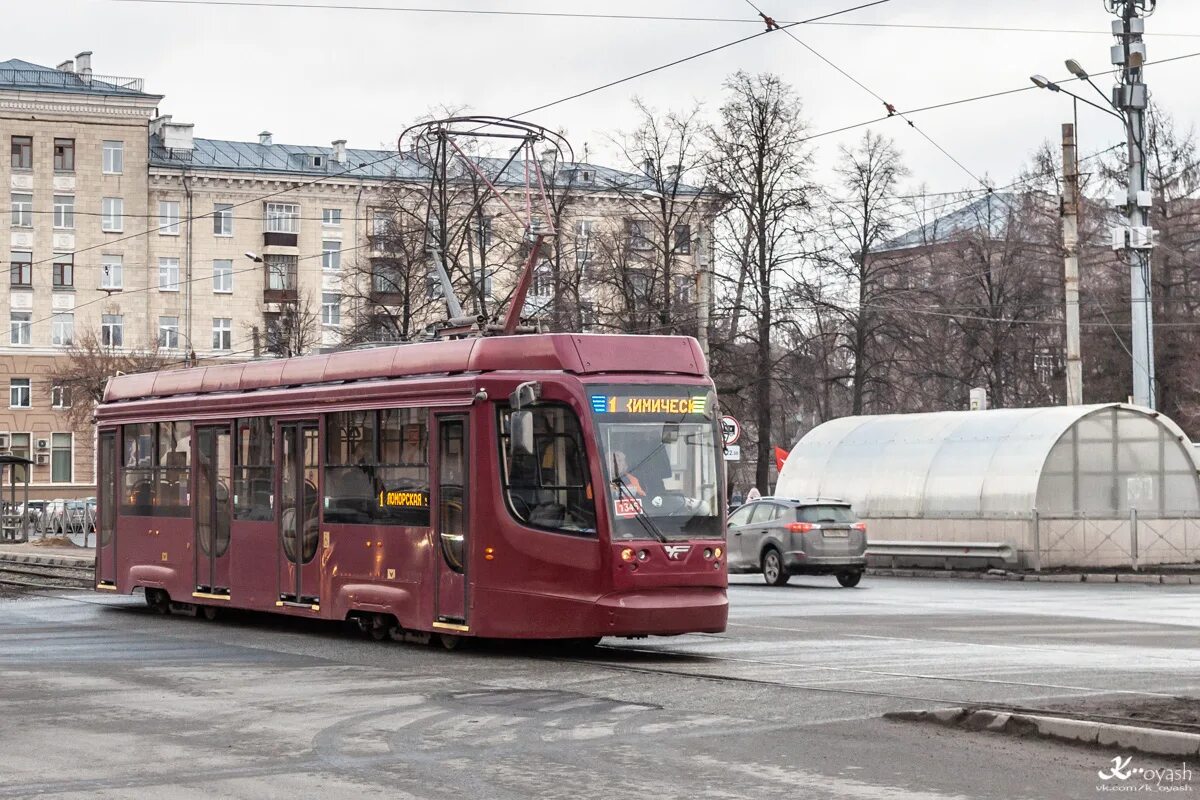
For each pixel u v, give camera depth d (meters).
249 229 85.00
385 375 18.89
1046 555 35.19
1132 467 36.28
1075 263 36.12
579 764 9.95
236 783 9.36
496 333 18.97
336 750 10.55
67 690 14.05
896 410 58.31
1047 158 59.81
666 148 51.72
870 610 24.50
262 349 77.44
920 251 60.69
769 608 24.98
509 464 16.95
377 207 57.09
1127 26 39.59
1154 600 27.11
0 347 80.50
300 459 20.19
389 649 17.83
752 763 9.93
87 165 82.19
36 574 35.47
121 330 82.81
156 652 17.72
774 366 51.25
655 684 14.28
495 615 16.84
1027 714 11.11
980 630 20.52
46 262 81.56
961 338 61.00
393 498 18.38
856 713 12.13
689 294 52.19
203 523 22.33
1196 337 58.59
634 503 16.55
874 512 38.97
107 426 25.05
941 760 9.99
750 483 58.75
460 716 12.16
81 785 9.35
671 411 17.05
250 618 22.86
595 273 51.38
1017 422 36.97
